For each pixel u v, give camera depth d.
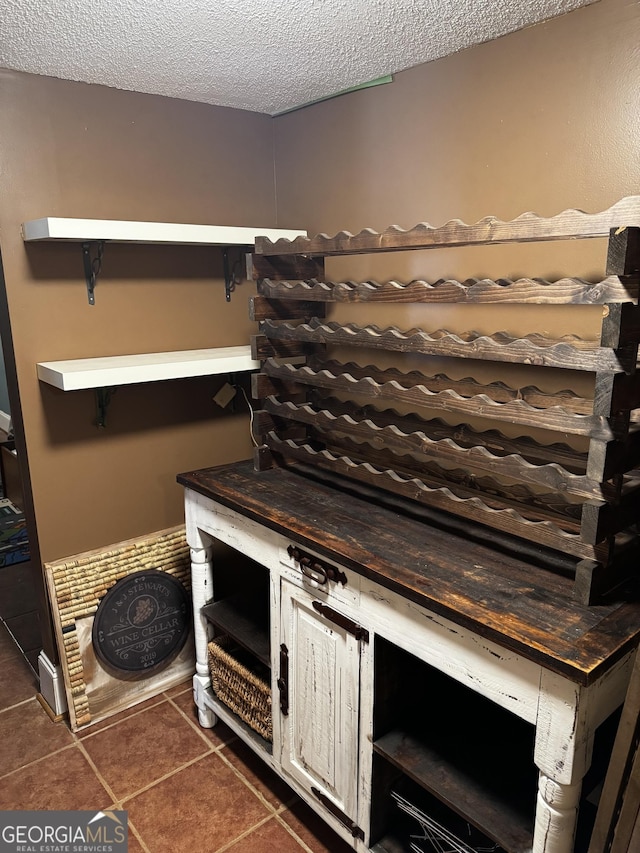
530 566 1.31
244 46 1.55
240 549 1.76
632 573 1.26
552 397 1.45
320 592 1.49
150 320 2.10
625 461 1.16
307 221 2.16
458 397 1.35
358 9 1.33
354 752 1.48
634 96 1.28
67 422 1.98
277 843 1.68
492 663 1.13
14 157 1.76
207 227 1.88
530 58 1.44
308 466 2.01
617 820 1.06
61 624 2.01
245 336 2.35
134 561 2.14
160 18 1.38
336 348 2.07
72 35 1.48
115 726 2.12
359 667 1.42
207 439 2.31
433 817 1.51
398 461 1.77
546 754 1.08
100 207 1.93
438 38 1.50
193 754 2.00
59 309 1.91
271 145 2.25
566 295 1.13
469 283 1.48
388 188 1.84
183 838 1.69
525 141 1.48
